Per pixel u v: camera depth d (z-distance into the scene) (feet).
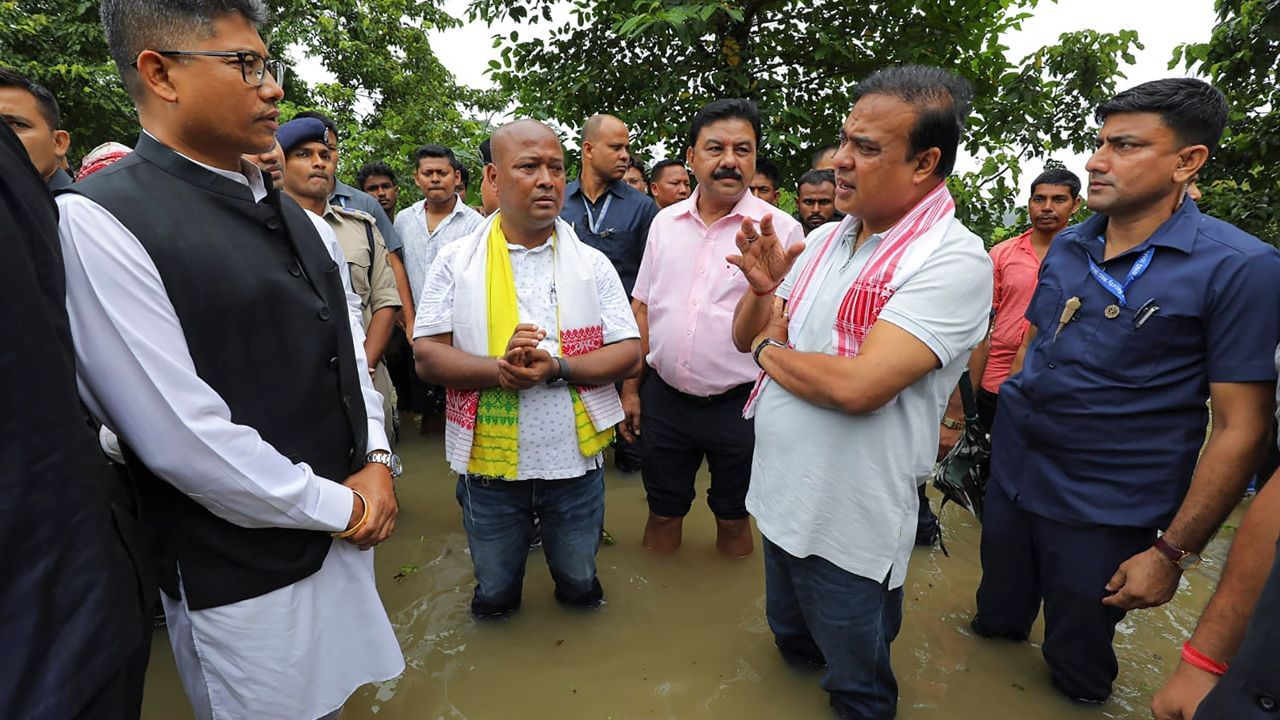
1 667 3.08
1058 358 7.09
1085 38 15.97
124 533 3.95
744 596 9.53
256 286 4.67
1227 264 6.11
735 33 18.31
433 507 12.32
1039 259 11.85
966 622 9.00
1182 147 6.28
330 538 5.27
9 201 3.31
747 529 10.48
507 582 8.52
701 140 9.32
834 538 6.18
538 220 7.59
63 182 9.02
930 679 7.86
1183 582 10.01
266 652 4.96
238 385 4.66
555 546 8.56
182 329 4.40
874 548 6.14
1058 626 7.31
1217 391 6.17
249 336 4.67
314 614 5.24
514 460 7.73
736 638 8.58
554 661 8.11
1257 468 6.05
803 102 19.34
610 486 13.51
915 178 5.81
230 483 4.45
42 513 3.27
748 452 9.78
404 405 17.52
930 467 6.36
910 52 17.69
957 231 5.93
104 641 3.52
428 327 7.82
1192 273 6.29
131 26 4.28
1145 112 6.33
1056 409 7.08
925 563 10.57
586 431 7.95
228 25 4.37
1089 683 7.33
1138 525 6.69
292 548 4.99
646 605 9.30
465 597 9.45
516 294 7.80
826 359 5.86
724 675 7.89
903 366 5.59
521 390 7.50
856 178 5.88
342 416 5.37
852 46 18.49
